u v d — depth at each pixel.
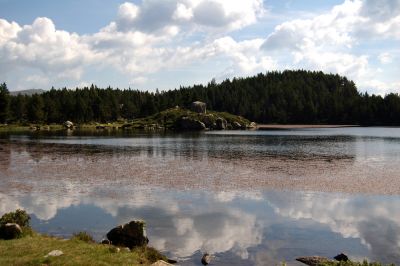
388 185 36.81
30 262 15.12
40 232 21.64
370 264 16.05
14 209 27.06
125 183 37.62
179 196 31.62
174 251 19.09
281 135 125.12
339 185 36.81
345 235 21.72
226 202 29.50
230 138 109.12
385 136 118.06
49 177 41.22
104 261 15.72
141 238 19.64
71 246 17.48
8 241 18.08
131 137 113.00
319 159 57.75
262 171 45.53
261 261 17.88
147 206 28.06
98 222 23.84
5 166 49.97
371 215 26.00
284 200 30.36
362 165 50.94
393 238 21.25
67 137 112.06
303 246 19.92
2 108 165.50
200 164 52.09
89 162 54.28
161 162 54.31
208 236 21.34
